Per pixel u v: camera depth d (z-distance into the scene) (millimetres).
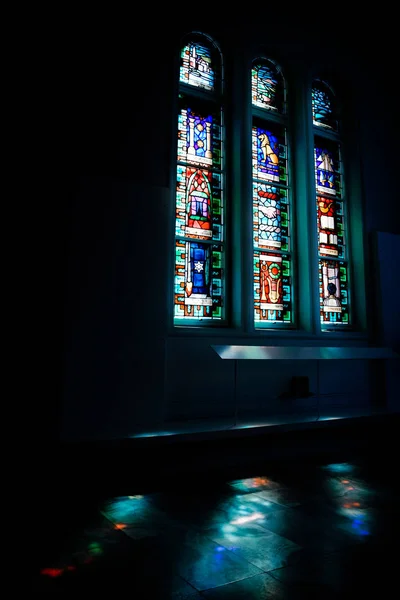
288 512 3094
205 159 6031
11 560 2314
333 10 7363
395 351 6898
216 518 2963
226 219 6020
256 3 6512
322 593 1996
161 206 5012
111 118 5035
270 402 5762
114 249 4668
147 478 3949
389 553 2438
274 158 6688
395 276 7145
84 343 4387
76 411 4254
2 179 4375
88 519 2934
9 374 4148
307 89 6824
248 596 1962
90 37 5055
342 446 5297
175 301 5480
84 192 4582
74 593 1978
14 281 4277
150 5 5512
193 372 5223
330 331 6684
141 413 4582
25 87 4617
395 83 8102
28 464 3643
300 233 6582
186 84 5961
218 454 4387
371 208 7250
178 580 2105
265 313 6195
